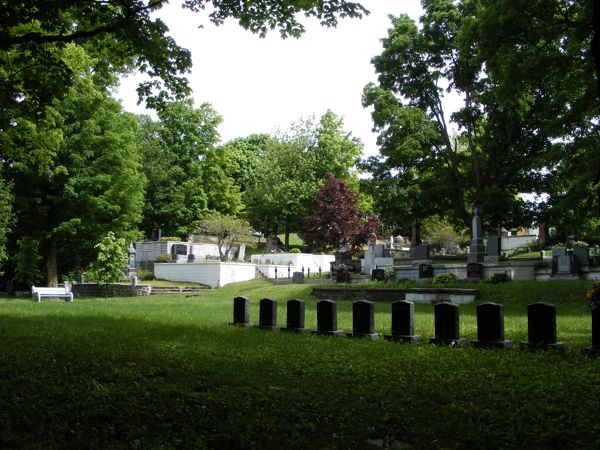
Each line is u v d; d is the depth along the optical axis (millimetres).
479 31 24172
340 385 8148
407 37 38781
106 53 14930
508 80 23266
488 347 11961
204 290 42188
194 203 60188
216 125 64375
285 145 65625
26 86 14469
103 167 36250
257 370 9180
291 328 15094
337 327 15477
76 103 34656
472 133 39781
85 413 6445
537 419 6375
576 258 29328
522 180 36625
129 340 12703
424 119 38594
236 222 54531
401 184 39812
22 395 7242
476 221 37031
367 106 40250
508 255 44438
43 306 24766
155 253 53000
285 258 54500
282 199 62875
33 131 20016
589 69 21062
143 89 15117
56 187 35750
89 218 36500
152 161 58844
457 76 38656
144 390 7574
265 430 5941
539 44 24594
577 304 22219
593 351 10898
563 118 24078
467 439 5762
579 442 5672
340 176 64750
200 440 5602
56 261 38875
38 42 12266
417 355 10781
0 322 16734
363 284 33438
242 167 79438
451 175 40000
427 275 34344
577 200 25109
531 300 24000
